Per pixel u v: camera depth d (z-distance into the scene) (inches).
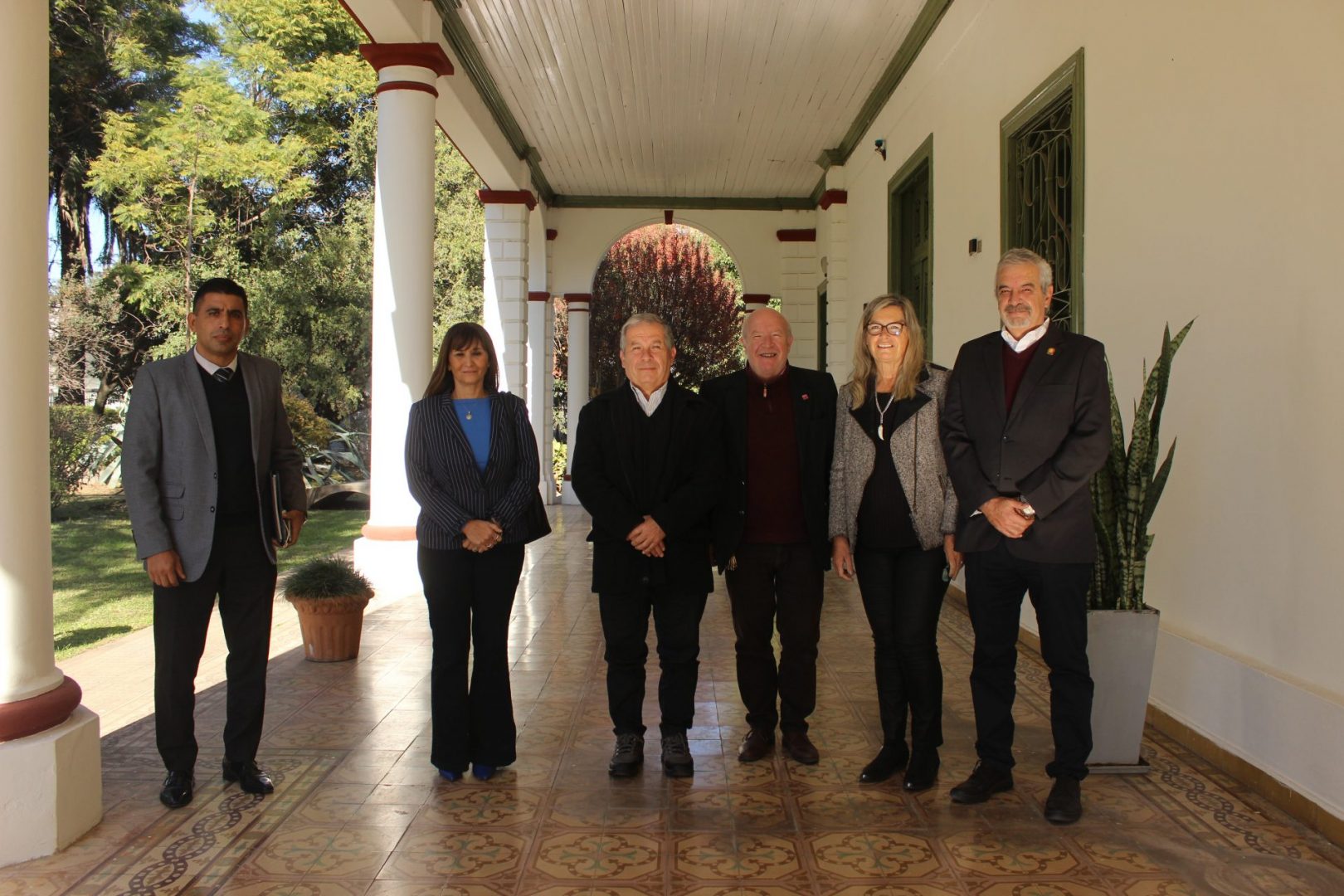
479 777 136.3
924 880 106.2
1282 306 126.8
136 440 124.8
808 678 143.4
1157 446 134.1
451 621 132.9
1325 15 117.6
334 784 134.7
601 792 131.8
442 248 805.2
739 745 151.3
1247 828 118.6
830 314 458.3
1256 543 133.1
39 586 115.5
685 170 504.7
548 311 577.6
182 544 126.3
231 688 132.6
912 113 328.2
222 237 714.2
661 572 135.6
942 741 137.6
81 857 112.0
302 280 721.6
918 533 129.6
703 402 137.6
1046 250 218.5
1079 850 113.1
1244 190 135.6
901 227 354.9
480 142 380.8
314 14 773.9
